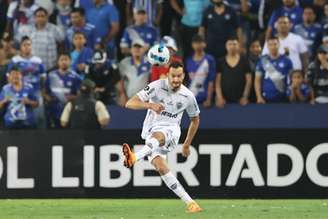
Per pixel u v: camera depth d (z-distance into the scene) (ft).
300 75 168.55
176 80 115.34
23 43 173.58
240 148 156.56
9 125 167.02
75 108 162.91
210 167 157.17
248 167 156.66
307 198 156.04
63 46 190.60
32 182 159.33
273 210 127.85
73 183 158.71
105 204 144.66
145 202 149.48
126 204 144.56
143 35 187.83
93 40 191.93
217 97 169.58
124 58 185.98
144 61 175.94
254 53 184.24
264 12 196.95
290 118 164.04
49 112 174.29
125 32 189.06
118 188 158.10
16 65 169.17
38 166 159.22
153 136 115.34
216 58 186.50
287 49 178.70
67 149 158.71
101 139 158.20
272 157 156.46
